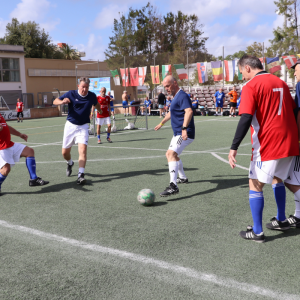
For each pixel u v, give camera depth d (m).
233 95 21.89
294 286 2.27
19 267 2.61
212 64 24.62
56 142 11.70
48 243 3.09
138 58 29.42
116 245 3.02
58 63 41.47
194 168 6.53
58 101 5.38
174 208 4.13
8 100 37.28
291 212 3.88
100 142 11.16
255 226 3.05
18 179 5.93
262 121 2.81
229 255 2.77
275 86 2.80
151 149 9.27
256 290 2.22
